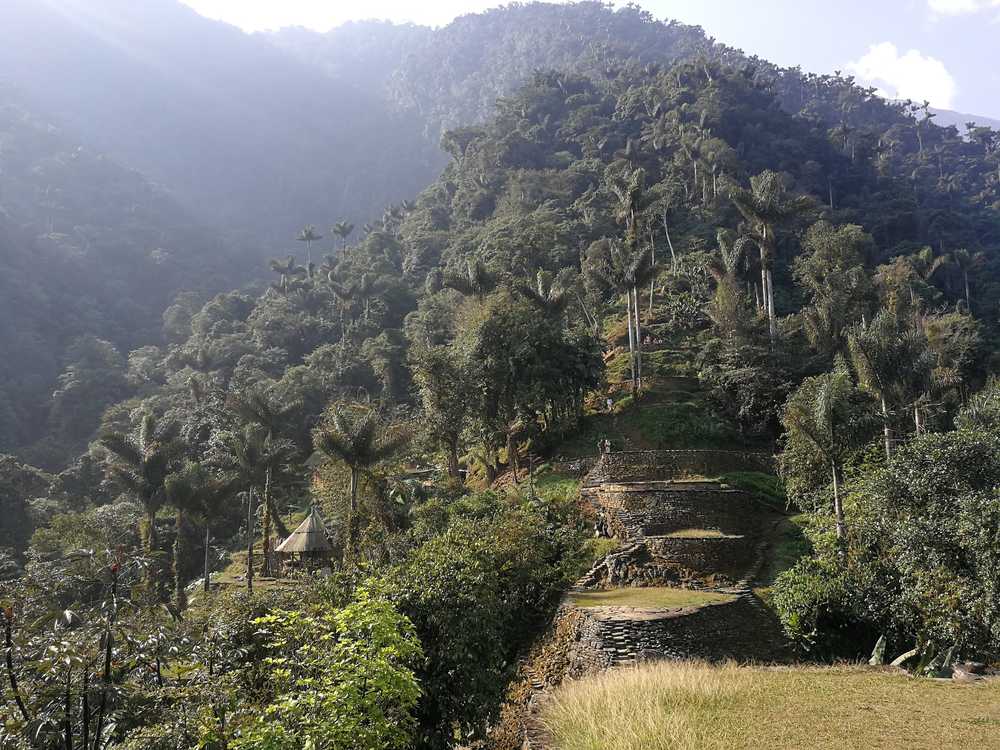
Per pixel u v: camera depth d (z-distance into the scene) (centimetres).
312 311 9738
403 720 1200
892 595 2055
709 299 5572
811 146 11588
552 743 1310
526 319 4119
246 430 4150
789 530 2841
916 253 8406
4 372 9050
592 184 9869
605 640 1939
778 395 3975
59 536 4191
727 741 1110
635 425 4041
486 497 3228
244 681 1382
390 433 3191
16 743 929
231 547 4809
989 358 5466
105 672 967
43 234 12175
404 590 1625
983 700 1341
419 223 11662
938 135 16825
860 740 1103
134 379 8975
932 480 2044
